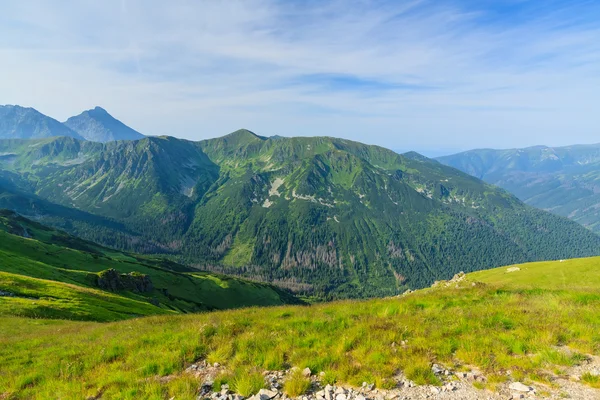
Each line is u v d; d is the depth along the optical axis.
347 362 12.89
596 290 23.05
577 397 10.26
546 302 20.33
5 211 199.75
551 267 59.88
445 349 13.70
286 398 11.16
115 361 15.75
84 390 12.94
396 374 12.21
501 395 10.60
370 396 10.89
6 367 18.09
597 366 12.01
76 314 50.12
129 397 11.64
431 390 11.00
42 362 17.58
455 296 23.67
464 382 11.45
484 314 17.72
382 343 14.51
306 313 21.06
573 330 14.90
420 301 22.33
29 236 177.00
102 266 141.38
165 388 12.16
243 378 12.13
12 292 54.78
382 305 21.91
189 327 19.39
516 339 14.23
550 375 11.64
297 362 13.50
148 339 17.95
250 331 17.36
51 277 85.19
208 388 12.16
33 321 39.66
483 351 13.42
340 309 21.58
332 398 10.94
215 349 15.48
